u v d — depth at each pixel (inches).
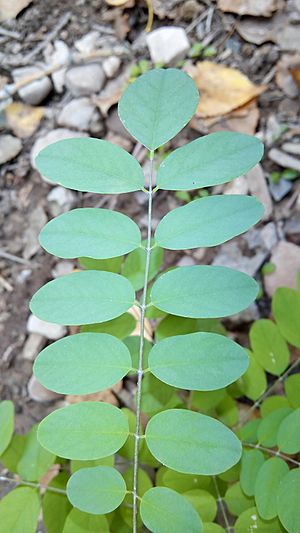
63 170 7.2
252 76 12.8
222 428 6.9
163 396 8.8
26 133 13.2
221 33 13.0
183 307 7.0
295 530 7.3
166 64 12.9
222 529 8.2
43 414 12.2
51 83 13.2
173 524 7.0
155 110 7.2
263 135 12.6
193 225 7.1
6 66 13.3
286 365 9.4
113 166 7.3
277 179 12.5
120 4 13.1
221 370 6.8
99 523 8.1
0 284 12.8
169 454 6.9
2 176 13.2
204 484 8.8
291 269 11.9
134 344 8.8
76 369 7.0
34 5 13.3
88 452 7.0
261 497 7.9
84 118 13.0
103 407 7.2
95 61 13.1
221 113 12.6
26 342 12.5
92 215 7.4
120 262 9.1
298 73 12.4
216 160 7.1
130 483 8.9
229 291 6.9
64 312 7.1
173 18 13.1
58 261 12.8
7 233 13.1
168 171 7.2
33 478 8.6
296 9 12.6
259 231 12.3
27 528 8.2
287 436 8.2
